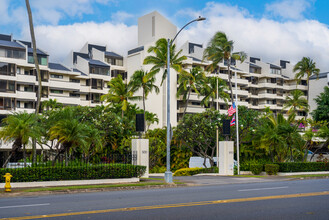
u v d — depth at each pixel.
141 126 26.30
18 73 59.84
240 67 91.31
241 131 37.28
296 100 79.81
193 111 73.81
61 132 21.67
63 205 13.12
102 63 75.38
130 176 23.53
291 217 11.27
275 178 29.12
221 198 15.17
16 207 12.67
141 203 13.66
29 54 62.50
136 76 57.56
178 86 71.56
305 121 39.59
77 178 21.56
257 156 37.66
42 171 20.52
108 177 22.64
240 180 26.88
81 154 30.64
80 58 75.44
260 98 92.38
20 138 21.12
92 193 17.83
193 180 26.30
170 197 15.52
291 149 35.16
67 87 67.62
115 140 36.88
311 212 12.14
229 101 76.69
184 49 89.19
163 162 43.78
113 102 57.56
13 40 66.94
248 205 13.34
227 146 32.25
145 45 71.88
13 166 23.42
